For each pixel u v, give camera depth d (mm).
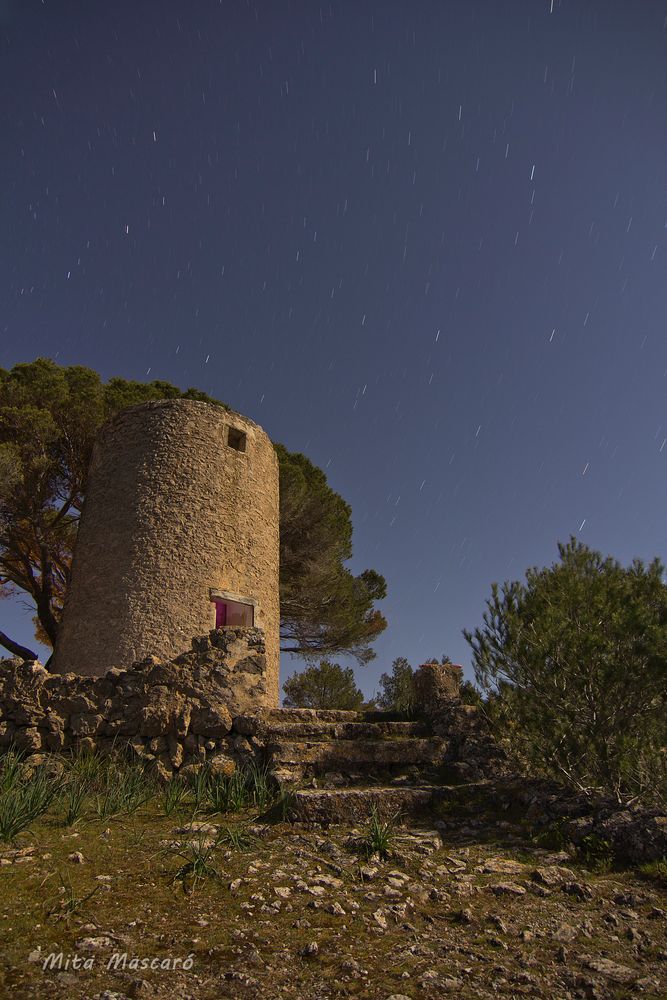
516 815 6480
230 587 12297
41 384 15562
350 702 20766
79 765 7402
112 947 3588
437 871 4992
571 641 6773
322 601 20000
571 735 6543
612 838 5539
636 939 4074
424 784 7230
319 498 19781
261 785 6801
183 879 4590
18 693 8078
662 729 6312
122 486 12516
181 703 7809
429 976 3477
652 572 7211
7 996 3055
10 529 15172
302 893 4453
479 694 7957
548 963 3732
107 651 11062
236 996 3211
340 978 3432
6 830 5371
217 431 13352
